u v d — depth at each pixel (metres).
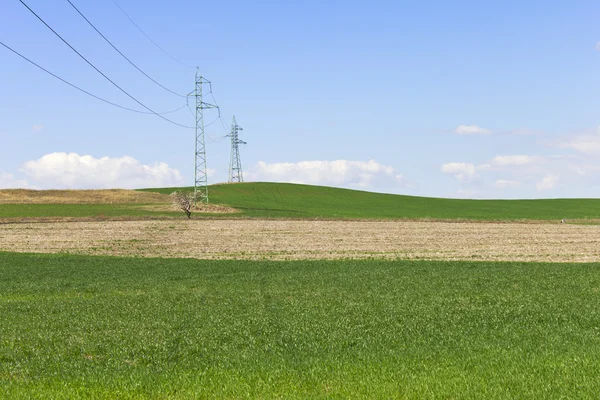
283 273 44.91
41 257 57.03
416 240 72.31
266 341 20.47
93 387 15.34
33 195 142.75
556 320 23.84
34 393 14.88
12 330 23.34
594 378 14.88
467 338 20.53
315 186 183.62
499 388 14.23
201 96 126.88
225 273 45.62
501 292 33.12
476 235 78.31
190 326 23.67
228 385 15.12
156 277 43.34
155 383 15.56
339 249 63.62
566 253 59.69
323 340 20.55
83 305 30.09
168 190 170.88
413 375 15.69
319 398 13.87
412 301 29.95
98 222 93.75
